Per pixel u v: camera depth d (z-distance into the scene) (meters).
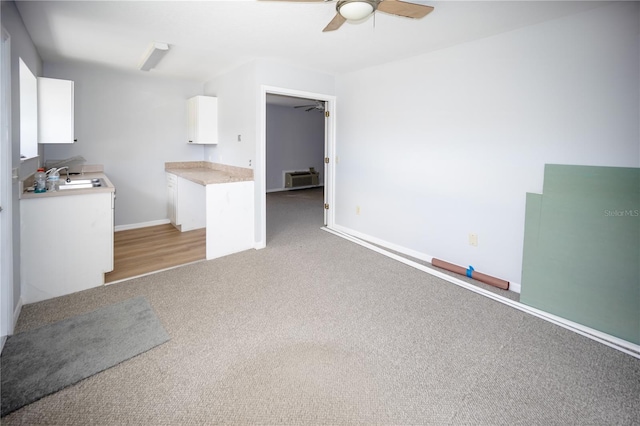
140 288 2.99
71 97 3.46
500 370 1.96
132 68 4.43
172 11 2.54
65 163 4.38
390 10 2.00
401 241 4.07
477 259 3.27
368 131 4.36
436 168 3.56
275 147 9.46
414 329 2.39
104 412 1.60
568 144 2.55
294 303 2.76
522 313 2.62
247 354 2.08
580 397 1.75
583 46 2.43
